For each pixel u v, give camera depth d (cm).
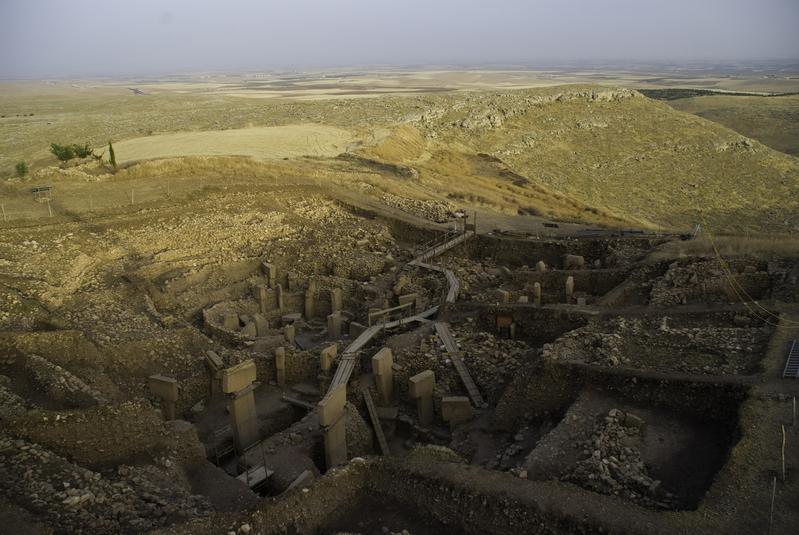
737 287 2284
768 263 2466
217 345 2161
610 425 1462
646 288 2420
